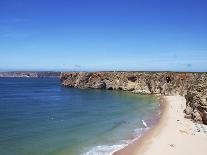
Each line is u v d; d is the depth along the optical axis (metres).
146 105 82.44
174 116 58.47
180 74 117.06
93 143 39.69
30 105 85.31
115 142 40.06
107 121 56.69
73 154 34.75
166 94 114.69
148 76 127.00
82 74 155.12
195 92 52.84
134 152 34.69
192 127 47.22
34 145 38.78
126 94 119.69
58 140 41.41
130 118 60.22
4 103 90.69
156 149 35.59
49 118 60.75
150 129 47.94
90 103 89.38
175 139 40.03
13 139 41.97
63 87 167.75
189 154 33.38
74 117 62.03
